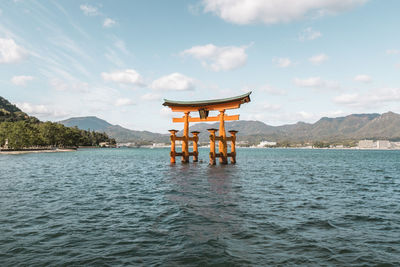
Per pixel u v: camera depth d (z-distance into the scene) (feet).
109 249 24.52
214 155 140.77
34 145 437.99
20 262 21.43
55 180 81.51
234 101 126.62
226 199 50.21
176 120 152.46
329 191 62.59
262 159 257.96
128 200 49.52
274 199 50.78
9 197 51.52
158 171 114.93
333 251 24.29
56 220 34.94
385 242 27.04
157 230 30.50
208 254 23.21
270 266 20.89
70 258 22.35
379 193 60.49
